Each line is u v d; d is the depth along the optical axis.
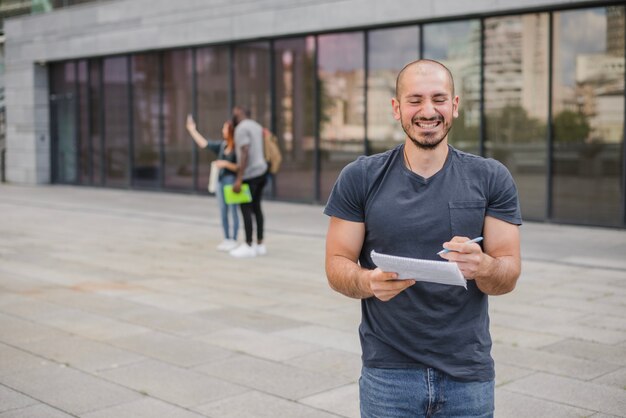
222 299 8.10
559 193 13.30
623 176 12.54
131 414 4.84
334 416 4.78
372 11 15.03
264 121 17.66
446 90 2.64
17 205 18.00
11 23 24.05
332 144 16.42
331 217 2.86
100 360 5.96
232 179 11.13
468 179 2.73
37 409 4.93
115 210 16.75
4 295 8.31
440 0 14.00
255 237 12.53
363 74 15.73
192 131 11.22
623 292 8.29
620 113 12.52
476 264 2.52
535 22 13.27
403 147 2.80
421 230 2.70
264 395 5.16
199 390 5.27
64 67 23.03
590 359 5.89
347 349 6.22
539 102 13.38
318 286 8.78
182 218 15.26
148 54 20.30
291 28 16.48
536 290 8.39
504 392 5.16
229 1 17.69
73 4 21.98
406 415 2.77
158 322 7.13
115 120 21.56
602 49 12.62
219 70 18.56
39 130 23.64
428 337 2.72
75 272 9.67
